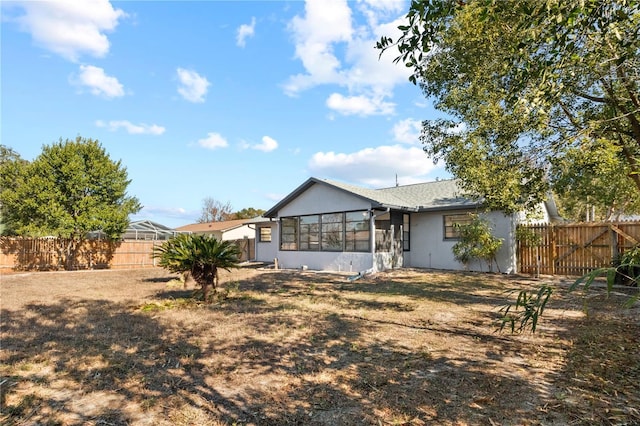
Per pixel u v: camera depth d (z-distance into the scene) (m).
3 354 4.47
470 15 5.46
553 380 3.54
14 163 17.94
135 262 20.95
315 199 16.30
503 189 6.27
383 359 4.24
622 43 3.18
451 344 4.78
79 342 4.99
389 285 10.59
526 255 12.80
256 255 22.12
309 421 2.84
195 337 5.21
